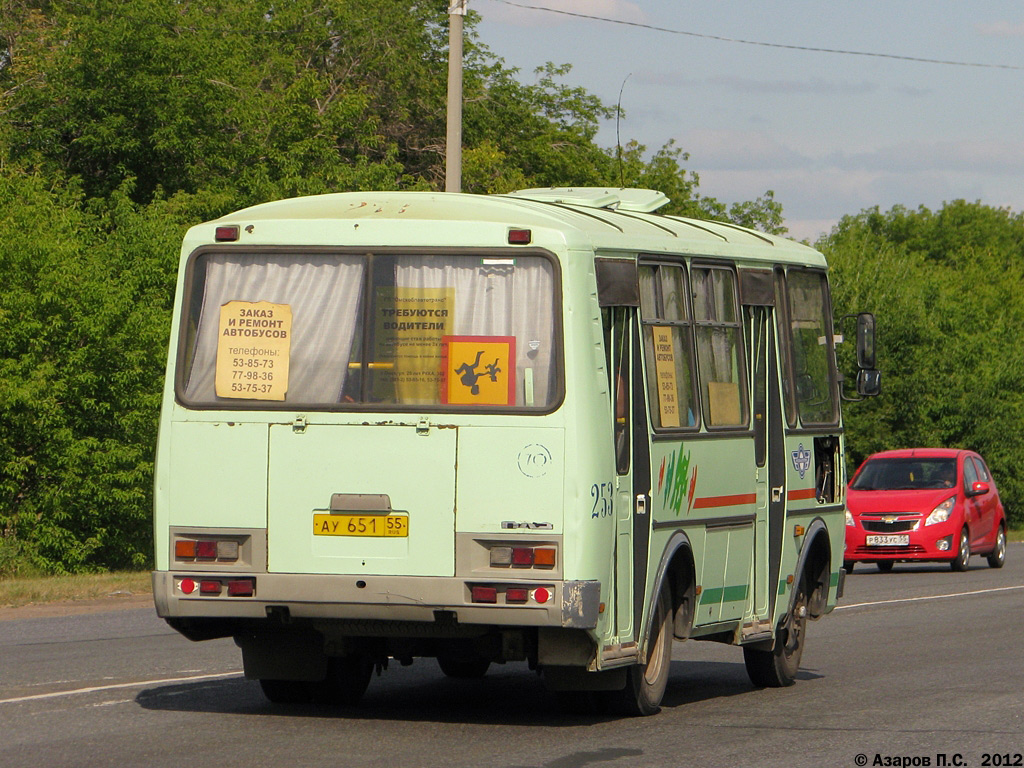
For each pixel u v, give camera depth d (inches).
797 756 1175.0
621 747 1205.7
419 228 1266.0
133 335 3705.7
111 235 4121.6
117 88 5142.7
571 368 1227.2
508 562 1218.6
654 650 1391.5
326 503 1250.6
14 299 3590.1
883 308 6535.4
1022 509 6993.1
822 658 1907.0
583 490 1214.3
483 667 1694.1
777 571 1612.9
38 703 1405.0
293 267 1289.4
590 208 1482.5
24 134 5147.6
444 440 1234.0
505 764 1117.1
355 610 1242.0
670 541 1371.8
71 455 3565.5
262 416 1270.9
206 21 5502.0
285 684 1413.6
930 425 6540.4
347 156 6077.8
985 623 2325.3
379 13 6825.8
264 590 1256.2
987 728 1320.1
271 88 6122.1
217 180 5137.8
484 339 1245.1
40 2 6358.3
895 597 2824.8
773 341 1632.6
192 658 1766.7
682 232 1499.8
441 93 7194.9
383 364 1261.1
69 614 2364.7
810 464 1716.3
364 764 1109.7
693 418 1433.3
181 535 1280.8
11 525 3634.4
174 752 1154.0
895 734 1285.7
